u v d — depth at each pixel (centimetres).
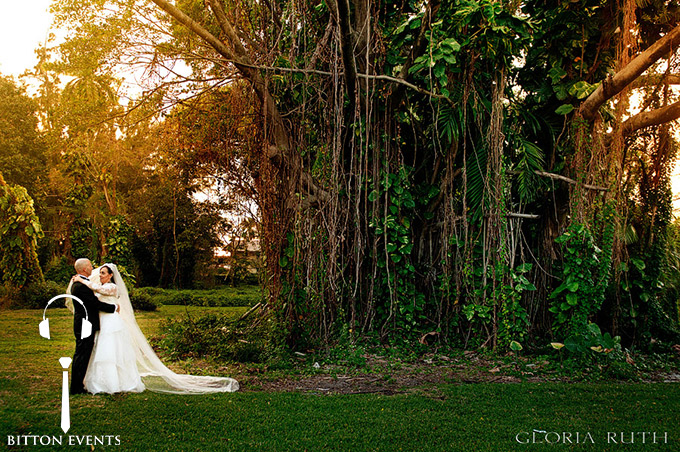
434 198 1016
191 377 647
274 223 898
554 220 990
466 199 976
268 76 862
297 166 887
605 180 895
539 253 1006
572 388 652
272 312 917
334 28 784
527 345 915
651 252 1002
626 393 628
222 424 471
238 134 925
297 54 886
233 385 630
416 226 1045
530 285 908
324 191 920
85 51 780
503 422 499
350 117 952
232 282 2744
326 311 963
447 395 610
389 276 954
